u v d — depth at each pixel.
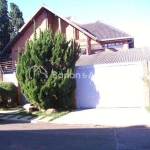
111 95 13.46
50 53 13.11
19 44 25.72
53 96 13.11
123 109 12.55
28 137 7.97
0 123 11.26
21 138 7.88
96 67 13.73
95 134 8.01
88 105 13.88
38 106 13.34
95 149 6.33
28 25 24.92
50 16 24.67
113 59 16.61
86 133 8.22
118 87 13.33
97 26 26.31
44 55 12.79
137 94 12.97
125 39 23.62
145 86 12.60
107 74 13.54
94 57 18.52
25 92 13.30
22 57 13.10
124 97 13.21
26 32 25.33
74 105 14.08
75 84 13.68
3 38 34.91
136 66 13.00
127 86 13.16
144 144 6.62
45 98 12.66
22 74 13.03
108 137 7.53
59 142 7.16
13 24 38.22
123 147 6.40
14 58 25.88
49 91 12.58
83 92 13.99
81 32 23.88
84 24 27.25
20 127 9.95
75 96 14.09
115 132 8.23
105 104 13.56
